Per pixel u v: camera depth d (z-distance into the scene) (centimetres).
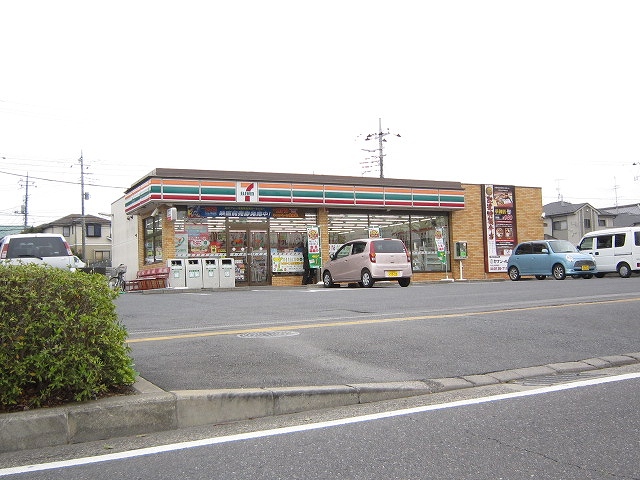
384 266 1998
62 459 429
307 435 470
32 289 496
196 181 2159
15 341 482
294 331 855
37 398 484
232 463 411
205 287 2088
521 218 2842
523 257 2427
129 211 2430
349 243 2133
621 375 652
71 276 527
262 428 495
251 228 2320
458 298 1323
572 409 526
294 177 2348
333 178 2400
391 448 434
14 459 432
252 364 662
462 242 2661
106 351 521
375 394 581
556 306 1073
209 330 901
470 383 627
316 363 675
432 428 480
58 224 6153
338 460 412
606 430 467
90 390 497
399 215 2609
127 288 2295
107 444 463
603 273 2438
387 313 1068
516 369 682
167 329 926
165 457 427
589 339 816
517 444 438
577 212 5822
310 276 2386
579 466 395
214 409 518
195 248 2223
